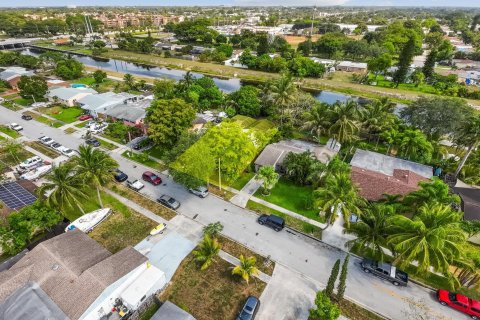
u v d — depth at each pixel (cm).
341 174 3684
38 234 3816
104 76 10625
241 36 19262
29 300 2622
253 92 7956
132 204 4409
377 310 2941
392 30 18175
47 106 8162
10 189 4328
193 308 2917
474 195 4359
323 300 2702
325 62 14825
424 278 3288
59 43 19288
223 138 4400
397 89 11069
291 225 4059
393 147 5956
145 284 2919
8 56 12488
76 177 3712
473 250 3372
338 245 3747
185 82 8969
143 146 6059
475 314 2852
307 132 6844
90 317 2644
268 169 4469
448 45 15862
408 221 2856
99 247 3278
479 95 9869
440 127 5759
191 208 4359
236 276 3266
